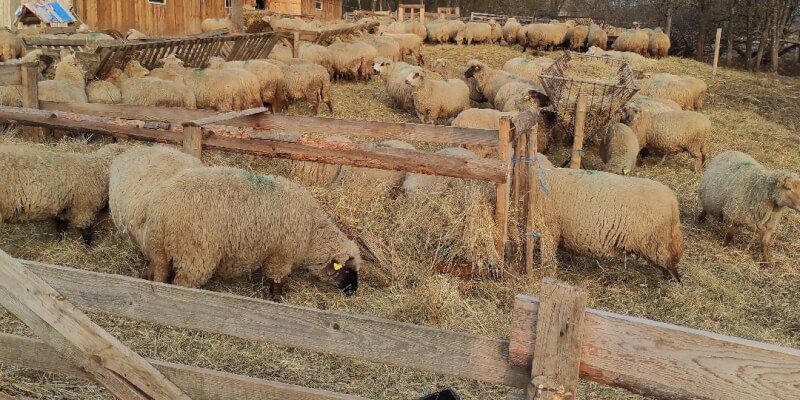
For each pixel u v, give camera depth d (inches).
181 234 169.2
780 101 708.7
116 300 109.3
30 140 316.2
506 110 429.4
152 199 173.9
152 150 208.2
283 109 503.5
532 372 88.2
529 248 218.7
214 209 171.5
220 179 175.9
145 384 97.0
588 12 2053.4
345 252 198.1
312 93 506.0
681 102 560.7
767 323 211.5
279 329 103.0
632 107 394.0
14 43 521.0
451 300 192.9
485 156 337.4
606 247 224.1
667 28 1208.8
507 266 218.2
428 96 481.1
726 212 272.7
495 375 93.9
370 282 212.7
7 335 113.5
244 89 432.8
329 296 201.2
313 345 102.0
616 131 370.3
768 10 1035.9
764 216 257.1
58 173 208.5
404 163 212.4
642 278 234.8
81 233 225.1
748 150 474.3
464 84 510.0
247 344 166.9
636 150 371.9
